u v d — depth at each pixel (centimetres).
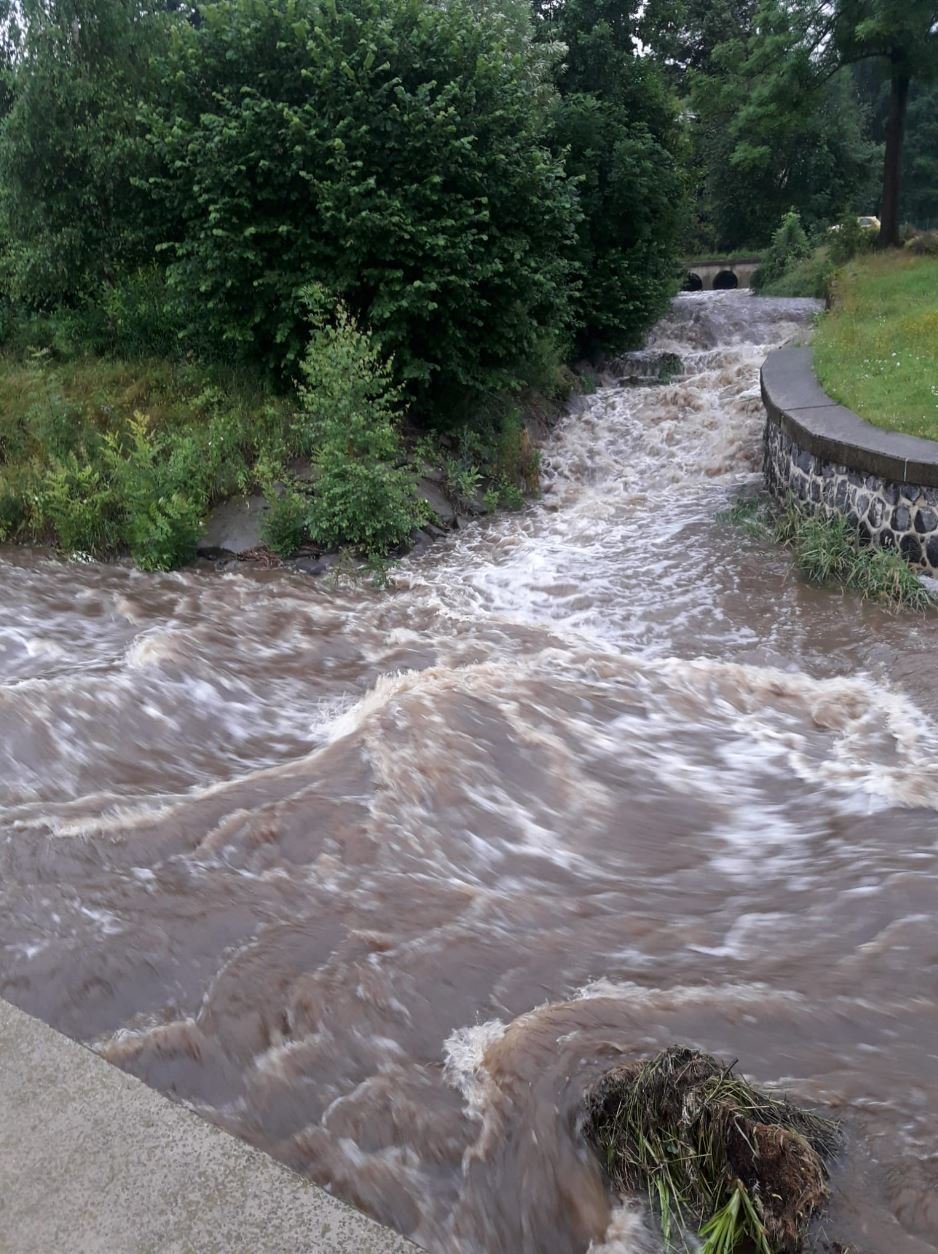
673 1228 274
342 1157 314
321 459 992
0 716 584
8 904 434
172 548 963
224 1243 246
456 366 1177
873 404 962
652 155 1816
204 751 598
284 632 801
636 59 1972
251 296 1128
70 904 433
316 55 1071
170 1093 342
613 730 605
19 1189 261
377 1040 357
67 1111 285
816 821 510
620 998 366
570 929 420
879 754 573
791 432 966
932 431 867
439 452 1181
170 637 743
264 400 1157
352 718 630
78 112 1248
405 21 1158
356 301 1162
